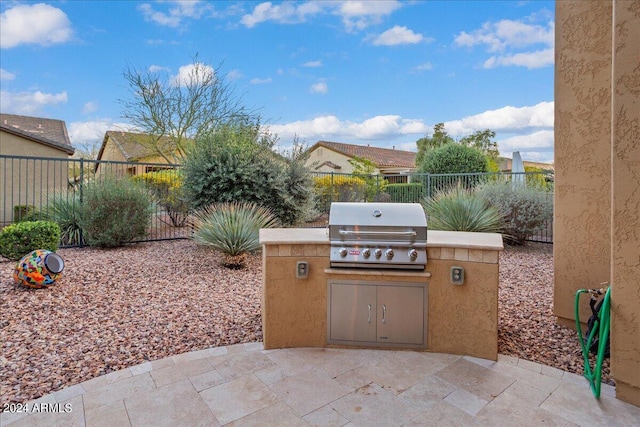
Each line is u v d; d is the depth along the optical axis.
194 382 2.76
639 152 2.39
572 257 3.67
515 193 8.15
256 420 2.33
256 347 3.35
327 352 3.23
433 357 3.13
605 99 3.40
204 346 3.38
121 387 2.69
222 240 6.10
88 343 3.39
